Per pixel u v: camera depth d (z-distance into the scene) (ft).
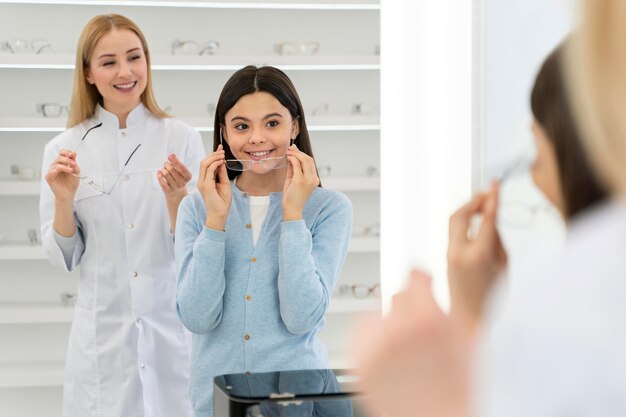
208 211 6.32
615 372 0.65
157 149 8.55
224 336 6.31
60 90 12.28
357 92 12.71
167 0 12.14
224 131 6.86
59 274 12.33
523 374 0.70
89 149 8.41
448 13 9.70
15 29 12.14
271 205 6.54
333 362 12.13
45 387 12.28
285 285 6.14
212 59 11.89
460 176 9.46
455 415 0.77
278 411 3.96
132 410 8.22
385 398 0.80
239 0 12.21
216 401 4.42
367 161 12.73
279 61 12.04
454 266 1.25
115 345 8.21
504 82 8.49
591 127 0.67
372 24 12.70
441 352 0.80
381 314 0.85
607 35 0.65
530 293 0.71
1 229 12.16
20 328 12.35
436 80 10.06
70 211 8.08
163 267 8.37
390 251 11.05
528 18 8.01
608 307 0.66
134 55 8.35
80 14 12.26
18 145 12.19
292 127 6.79
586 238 0.71
